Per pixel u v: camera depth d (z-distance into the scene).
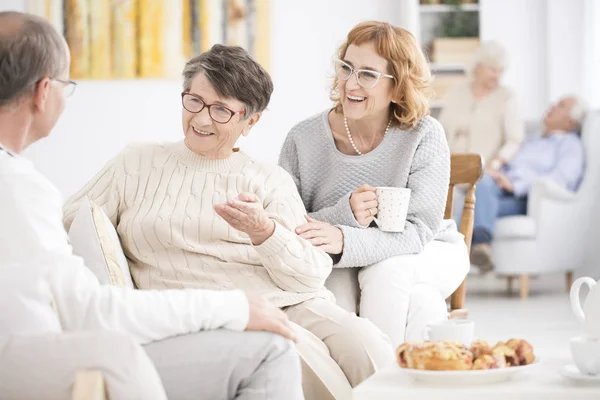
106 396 1.42
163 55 6.99
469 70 6.95
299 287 2.48
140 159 2.52
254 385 1.72
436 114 7.24
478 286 7.14
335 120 3.12
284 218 2.59
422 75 3.00
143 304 1.63
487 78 6.86
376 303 2.77
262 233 2.36
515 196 6.59
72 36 6.94
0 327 1.50
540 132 7.02
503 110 6.83
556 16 7.46
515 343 1.81
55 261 1.57
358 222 2.89
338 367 2.38
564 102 6.82
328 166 3.12
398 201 2.85
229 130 2.46
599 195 6.61
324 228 2.78
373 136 3.07
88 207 2.24
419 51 3.00
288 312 2.53
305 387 2.33
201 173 2.52
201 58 2.45
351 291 2.89
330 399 2.33
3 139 1.69
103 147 6.99
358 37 2.96
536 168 6.69
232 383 1.73
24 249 1.55
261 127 7.09
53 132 6.95
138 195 2.47
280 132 7.11
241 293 1.74
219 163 2.54
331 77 3.15
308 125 3.17
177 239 2.43
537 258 6.34
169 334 1.66
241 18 7.04
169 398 1.68
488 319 5.34
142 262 2.45
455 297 3.29
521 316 5.43
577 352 1.74
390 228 2.88
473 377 1.71
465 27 7.24
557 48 7.48
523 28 7.50
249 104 2.46
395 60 2.94
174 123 7.03
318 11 7.09
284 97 7.09
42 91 1.69
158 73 6.99
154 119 7.00
